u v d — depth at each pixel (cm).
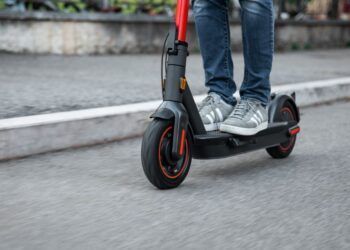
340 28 1353
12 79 562
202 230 219
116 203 251
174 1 1055
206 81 308
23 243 204
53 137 354
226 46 304
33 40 831
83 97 464
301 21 1228
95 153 352
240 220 231
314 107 564
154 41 964
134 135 406
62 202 252
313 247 204
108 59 823
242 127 288
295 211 244
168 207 246
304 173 308
